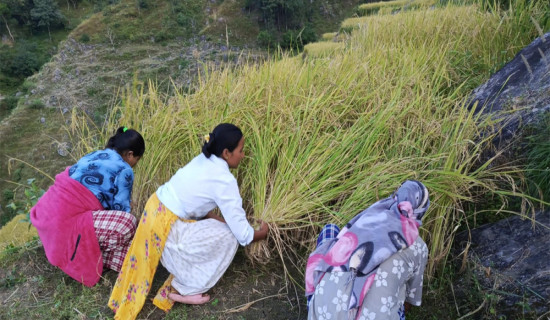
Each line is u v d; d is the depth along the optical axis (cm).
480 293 244
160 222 256
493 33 493
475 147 310
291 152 316
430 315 252
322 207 297
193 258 260
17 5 7338
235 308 271
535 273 234
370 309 187
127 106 378
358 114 354
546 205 258
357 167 308
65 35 7538
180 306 274
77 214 281
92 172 283
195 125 355
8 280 307
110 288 291
